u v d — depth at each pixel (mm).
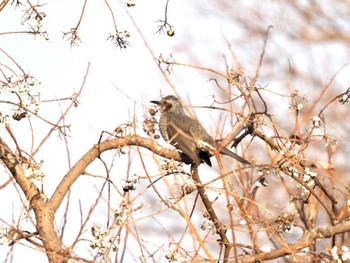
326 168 12273
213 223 10844
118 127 11633
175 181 10320
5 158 11023
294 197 11586
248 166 10570
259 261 10219
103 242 9930
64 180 11320
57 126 10805
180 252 9984
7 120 10633
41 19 11297
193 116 9789
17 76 10766
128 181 10758
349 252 10328
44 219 10984
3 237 9633
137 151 9656
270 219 12328
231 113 11758
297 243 10477
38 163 10656
